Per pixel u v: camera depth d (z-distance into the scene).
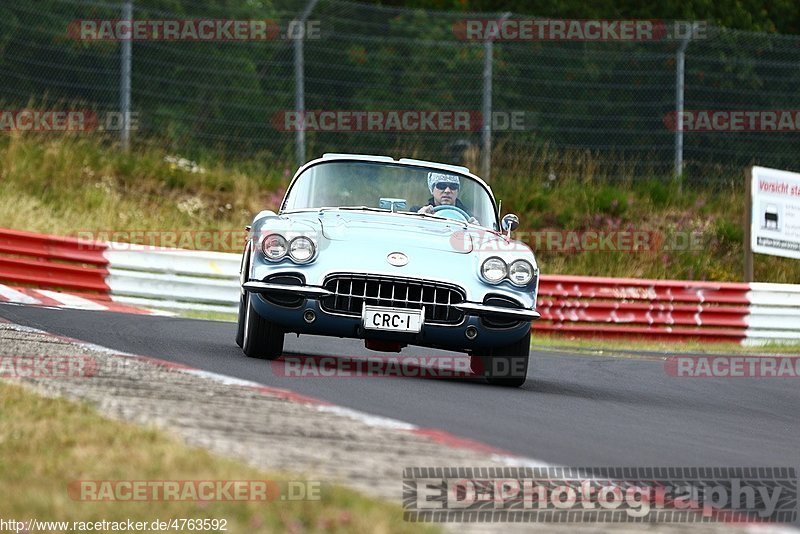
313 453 14.16
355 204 27.53
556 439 17.61
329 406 18.02
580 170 69.69
